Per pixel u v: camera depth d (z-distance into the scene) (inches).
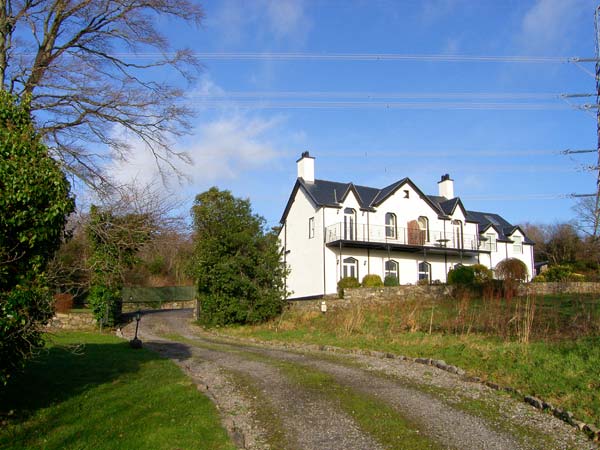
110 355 516.7
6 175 241.6
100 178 419.5
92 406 311.7
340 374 448.5
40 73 421.1
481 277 1154.7
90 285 366.0
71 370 417.7
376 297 949.2
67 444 246.8
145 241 399.5
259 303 901.8
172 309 1346.0
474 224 1446.9
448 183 1552.7
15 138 255.6
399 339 605.6
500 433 290.7
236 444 267.0
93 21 459.5
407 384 408.2
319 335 711.7
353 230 1231.5
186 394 351.6
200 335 859.4
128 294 1343.5
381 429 298.0
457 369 443.8
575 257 1622.8
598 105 1269.7
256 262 945.5
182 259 1520.7
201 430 278.4
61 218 271.1
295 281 1280.8
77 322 855.7
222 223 968.3
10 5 420.2
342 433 292.8
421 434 289.7
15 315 239.6
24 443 244.7
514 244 1578.5
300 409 340.8
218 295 922.1
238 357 548.4
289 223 1332.4
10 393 326.6
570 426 299.6
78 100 434.9
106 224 370.9
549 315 602.5
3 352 246.4
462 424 307.0
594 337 471.8
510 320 559.5
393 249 1282.0
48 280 282.4
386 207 1291.8
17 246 249.6
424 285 987.9
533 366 414.0
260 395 377.1
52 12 434.3
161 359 508.1
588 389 344.2
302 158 1314.0
